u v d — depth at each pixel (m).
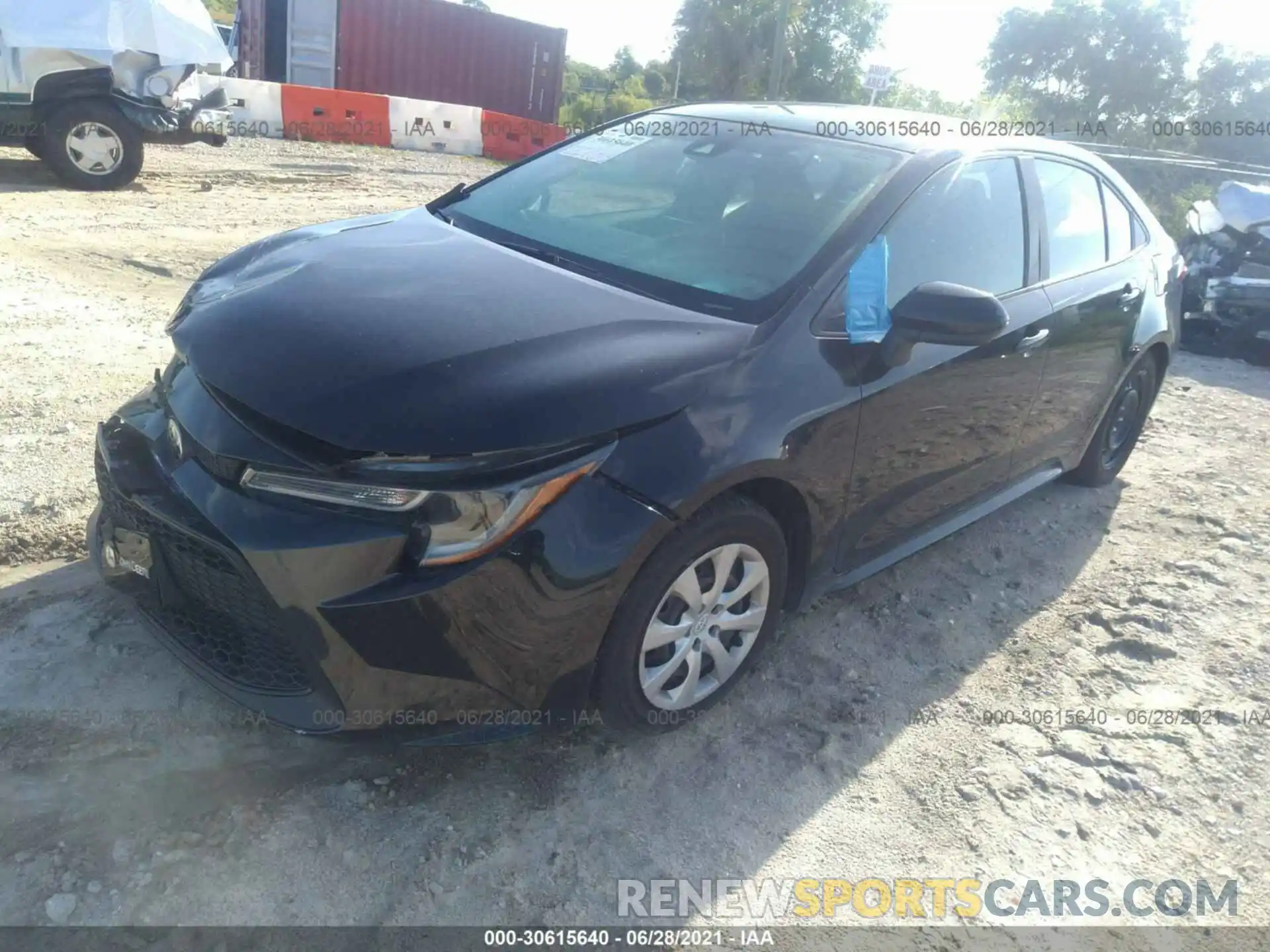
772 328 2.77
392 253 3.04
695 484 2.44
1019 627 3.69
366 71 18.72
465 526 2.22
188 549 2.37
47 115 9.32
